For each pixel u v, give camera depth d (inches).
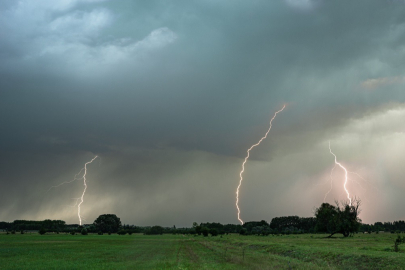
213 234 5959.6
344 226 4411.9
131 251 2190.0
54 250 2326.5
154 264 1337.4
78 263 1456.7
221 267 1176.8
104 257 1754.4
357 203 4480.8
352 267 1177.4
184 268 1160.8
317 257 1444.4
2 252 2151.8
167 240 4141.2
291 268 1091.9
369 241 2869.1
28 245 2965.1
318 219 5113.2
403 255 1208.8
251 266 1186.6
